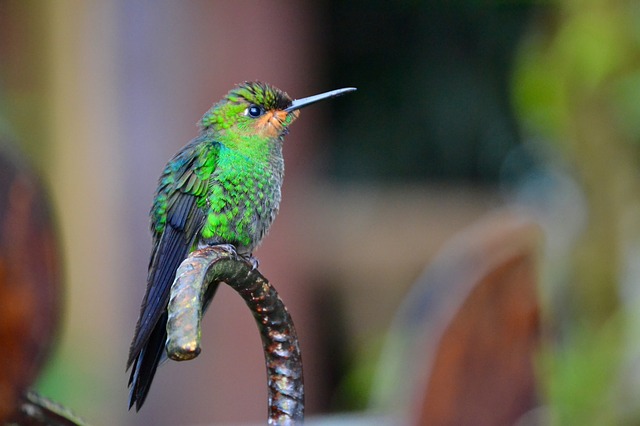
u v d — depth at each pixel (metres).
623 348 10.21
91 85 11.51
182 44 11.38
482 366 7.38
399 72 15.16
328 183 14.92
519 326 7.52
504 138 15.07
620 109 11.44
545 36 12.50
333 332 14.22
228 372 11.21
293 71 12.22
